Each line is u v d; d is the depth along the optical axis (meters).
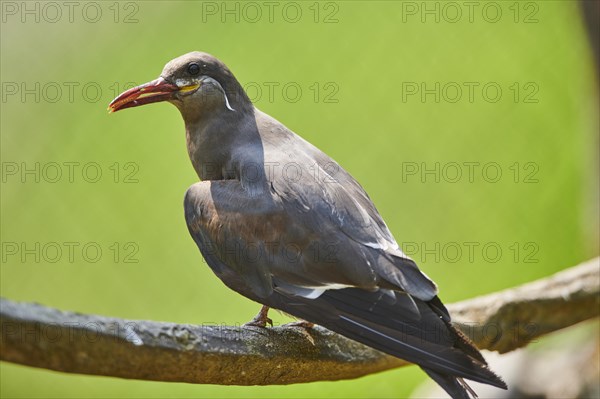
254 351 7.60
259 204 8.24
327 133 13.95
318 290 7.94
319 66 14.07
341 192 8.23
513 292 9.91
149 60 14.00
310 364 8.06
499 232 14.18
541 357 11.82
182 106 9.05
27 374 12.64
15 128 13.50
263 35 14.16
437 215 14.00
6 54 13.88
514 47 15.08
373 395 12.71
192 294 12.75
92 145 13.45
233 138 8.88
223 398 12.55
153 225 13.09
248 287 8.25
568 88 15.04
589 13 12.58
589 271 10.18
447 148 14.27
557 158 14.75
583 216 13.72
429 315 7.50
